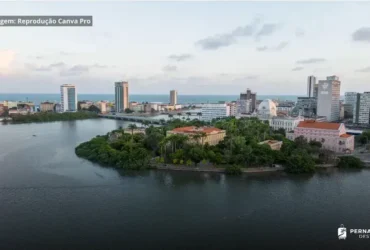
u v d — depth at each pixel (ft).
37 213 502.38
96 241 419.33
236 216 496.23
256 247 409.28
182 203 546.67
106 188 623.77
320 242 422.00
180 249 402.93
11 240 420.36
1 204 537.65
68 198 568.00
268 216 497.05
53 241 418.92
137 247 406.41
